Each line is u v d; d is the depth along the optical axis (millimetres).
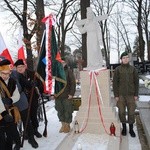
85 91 7695
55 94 7352
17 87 5668
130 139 7203
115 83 7430
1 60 5398
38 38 13500
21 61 6266
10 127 5266
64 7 26953
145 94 15422
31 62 14008
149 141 6586
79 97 11281
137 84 7344
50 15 6500
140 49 31938
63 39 27141
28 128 6383
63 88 7184
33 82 6457
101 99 7570
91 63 7707
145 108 10398
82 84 7711
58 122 8930
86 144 6699
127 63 7359
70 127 8211
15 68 6305
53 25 6527
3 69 5230
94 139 7059
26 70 6898
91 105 7676
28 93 6816
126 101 7410
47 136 7355
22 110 6188
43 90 6879
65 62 7594
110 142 6773
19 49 6852
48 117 9680
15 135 5355
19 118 5504
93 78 7598
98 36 7715
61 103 7684
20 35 6895
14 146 6145
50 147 6441
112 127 7230
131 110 7355
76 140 7031
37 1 14539
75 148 6449
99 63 7699
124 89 7348
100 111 7543
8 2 19594
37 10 14461
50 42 6488
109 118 7480
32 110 7035
